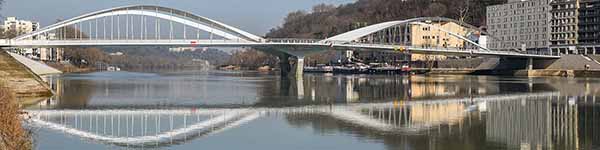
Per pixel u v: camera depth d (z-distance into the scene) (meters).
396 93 80.06
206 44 139.12
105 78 135.62
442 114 50.06
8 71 68.56
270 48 149.38
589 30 190.50
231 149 32.66
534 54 168.12
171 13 141.88
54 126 42.03
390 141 34.81
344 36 164.50
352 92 82.12
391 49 155.38
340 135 37.19
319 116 48.75
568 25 195.88
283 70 159.00
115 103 62.44
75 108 56.31
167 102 64.06
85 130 40.28
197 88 91.31
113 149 32.88
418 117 47.50
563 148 32.66
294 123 43.53
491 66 186.38
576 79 134.00
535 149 32.41
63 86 94.81
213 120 46.28
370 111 53.34
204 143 34.62
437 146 33.22
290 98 70.06
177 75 170.88
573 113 51.19
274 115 49.81
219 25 142.88
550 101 65.38
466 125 41.94
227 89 88.56
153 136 37.56
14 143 27.08
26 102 61.97
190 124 43.78
